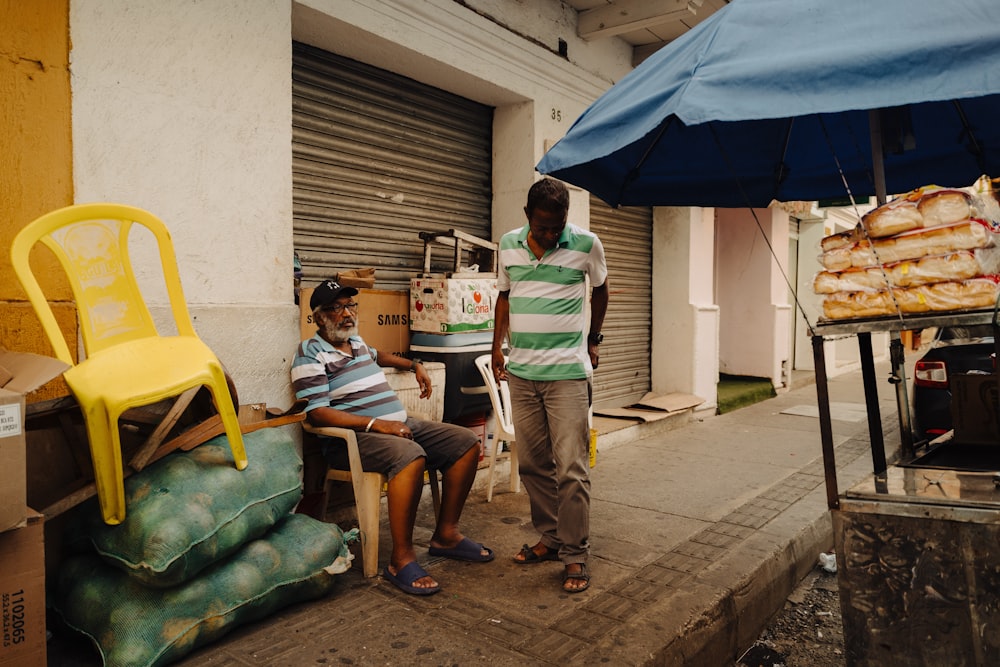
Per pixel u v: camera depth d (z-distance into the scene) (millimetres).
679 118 2021
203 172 3209
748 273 9852
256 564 2566
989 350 4957
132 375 2330
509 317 3361
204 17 3182
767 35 2125
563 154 2469
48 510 2186
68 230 2391
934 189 2238
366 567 3104
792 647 3133
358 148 4445
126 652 2201
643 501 4430
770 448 6098
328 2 3713
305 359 3236
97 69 2848
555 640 2533
